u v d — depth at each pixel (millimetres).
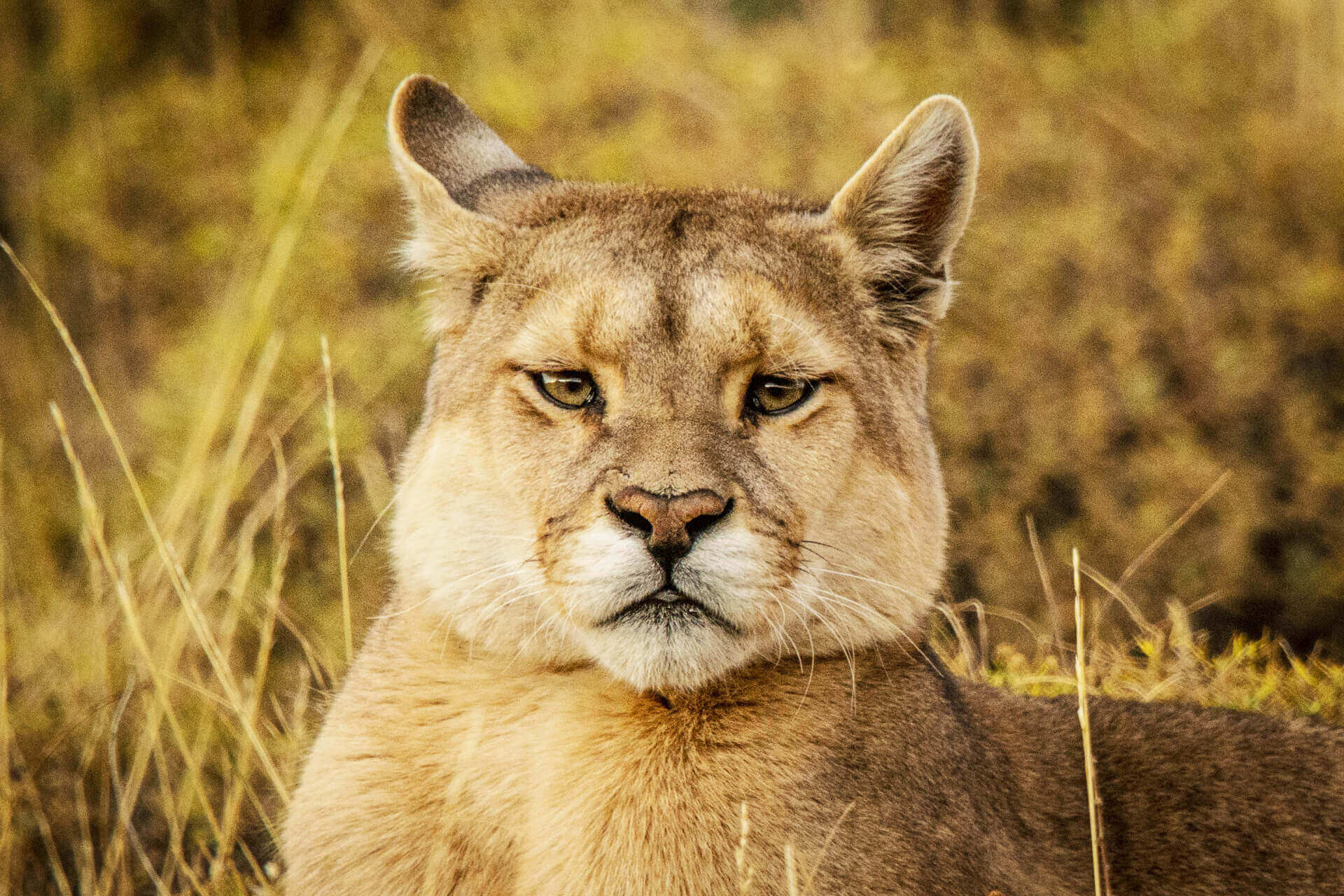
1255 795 9805
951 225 9844
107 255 22109
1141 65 24297
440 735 8891
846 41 25156
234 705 11102
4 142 24656
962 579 17656
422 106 10625
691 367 8664
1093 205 21125
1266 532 18516
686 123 23438
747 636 8445
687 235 9102
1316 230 21531
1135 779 9789
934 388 18969
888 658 9109
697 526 8227
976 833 8688
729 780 8406
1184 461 18156
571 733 8617
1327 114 23000
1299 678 12852
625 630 8289
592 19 26141
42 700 14109
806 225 9547
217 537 13992
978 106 23828
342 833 8766
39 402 20188
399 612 9289
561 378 8844
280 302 19531
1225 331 20000
